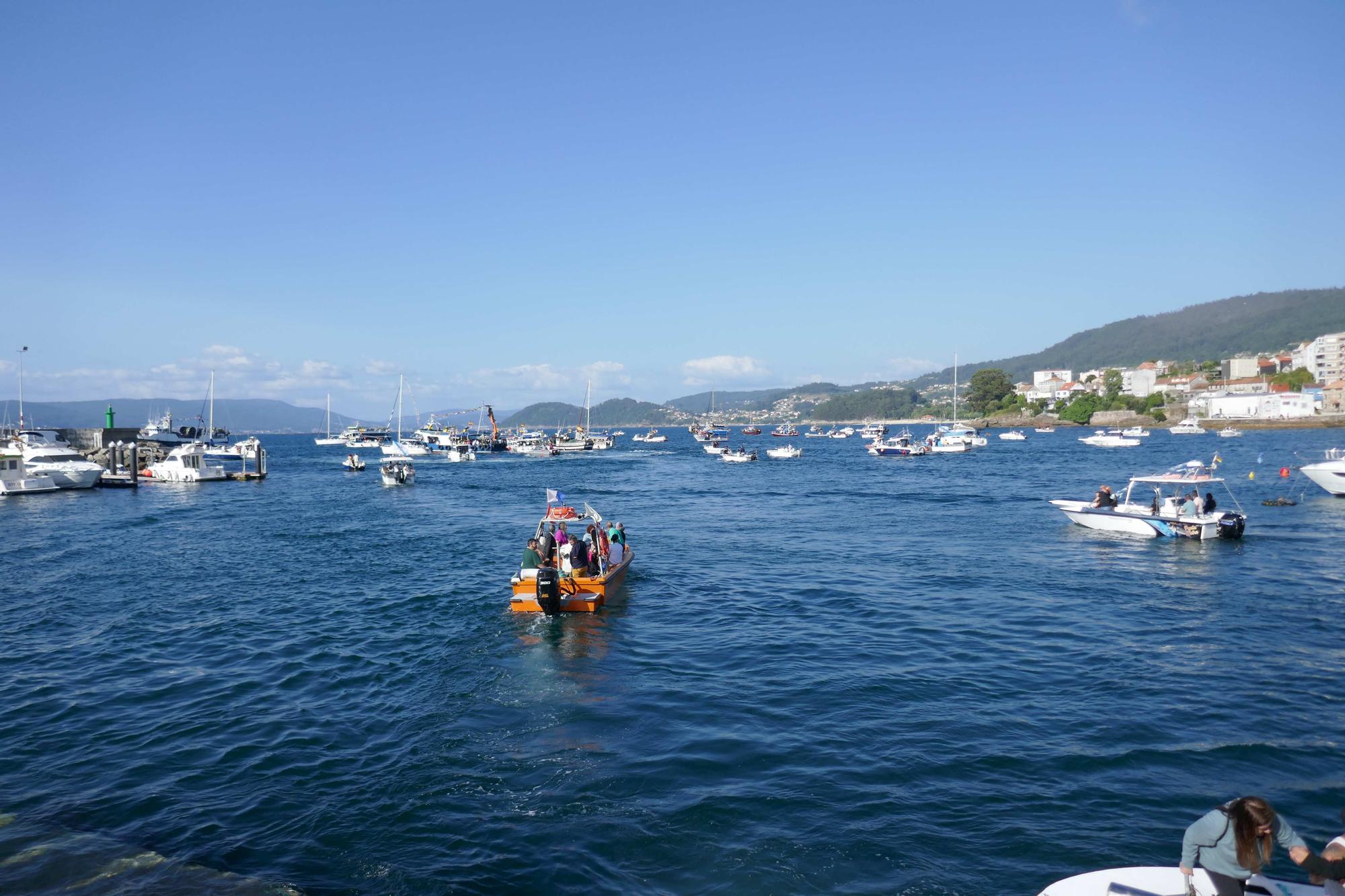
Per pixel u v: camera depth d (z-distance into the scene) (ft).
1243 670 46.70
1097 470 236.63
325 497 183.32
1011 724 38.58
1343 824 28.66
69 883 26.23
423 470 297.53
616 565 72.69
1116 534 104.01
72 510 155.74
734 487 202.39
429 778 33.53
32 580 80.28
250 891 25.62
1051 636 54.95
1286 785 31.76
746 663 49.26
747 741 36.86
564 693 44.19
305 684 46.68
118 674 49.16
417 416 446.19
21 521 136.26
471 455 360.07
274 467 333.21
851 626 58.44
